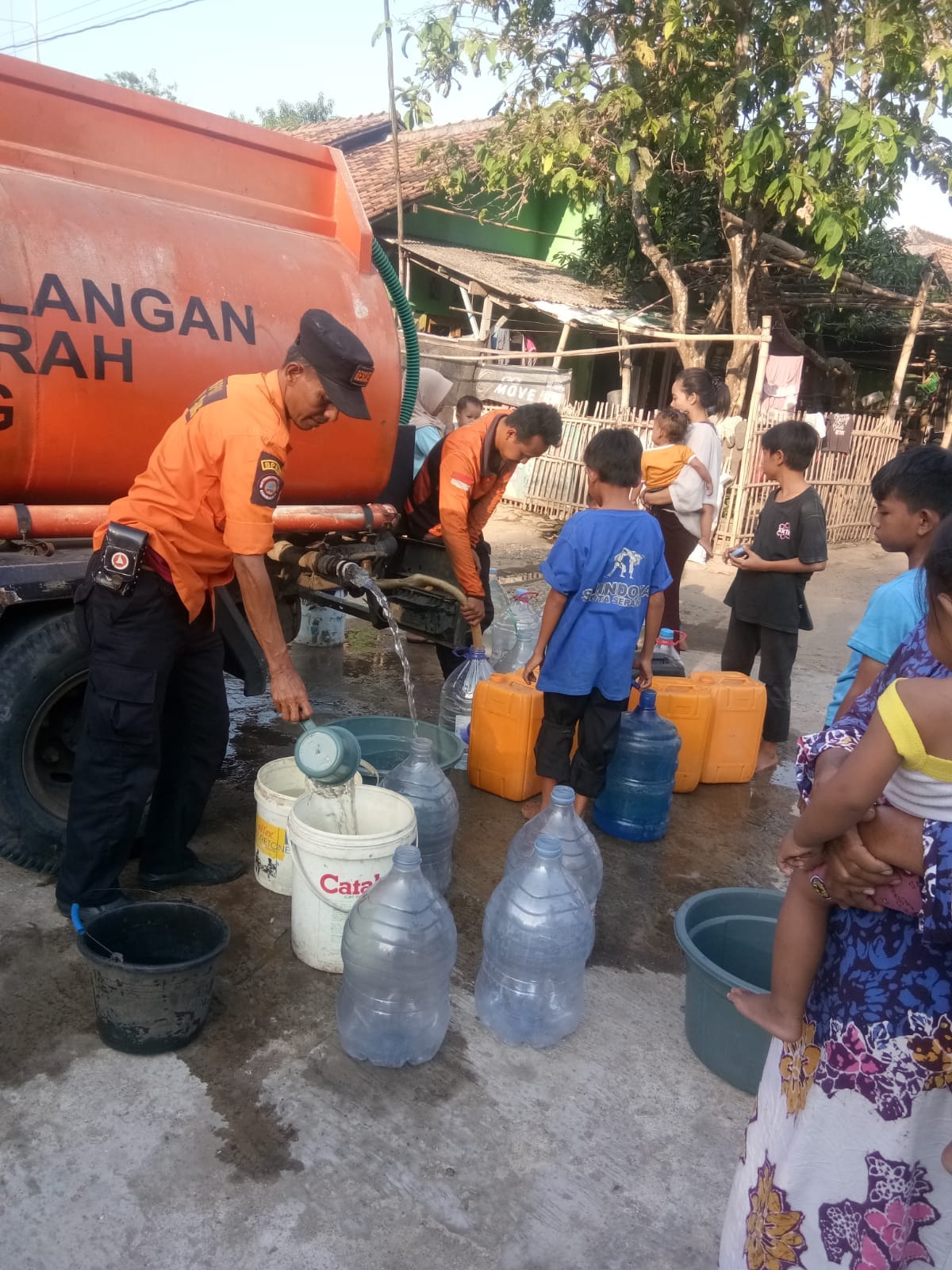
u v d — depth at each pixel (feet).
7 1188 6.92
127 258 10.35
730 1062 8.61
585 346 51.34
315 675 18.51
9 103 9.97
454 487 13.99
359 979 8.38
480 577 14.96
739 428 33.68
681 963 10.60
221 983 9.32
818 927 5.35
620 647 11.64
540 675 11.99
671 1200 7.38
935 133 35.60
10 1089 7.82
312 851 9.23
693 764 15.02
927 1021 4.90
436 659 20.17
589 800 13.46
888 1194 5.05
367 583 11.85
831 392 53.36
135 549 8.72
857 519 41.19
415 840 9.76
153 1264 6.47
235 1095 7.97
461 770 14.93
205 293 10.92
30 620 10.21
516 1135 7.86
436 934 8.46
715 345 49.24
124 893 10.00
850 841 4.87
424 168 49.47
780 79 34.78
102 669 9.03
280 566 12.98
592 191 40.09
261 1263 6.53
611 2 36.04
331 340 8.50
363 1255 6.66
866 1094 5.03
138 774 9.42
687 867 12.78
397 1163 7.45
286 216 12.44
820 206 34.09
